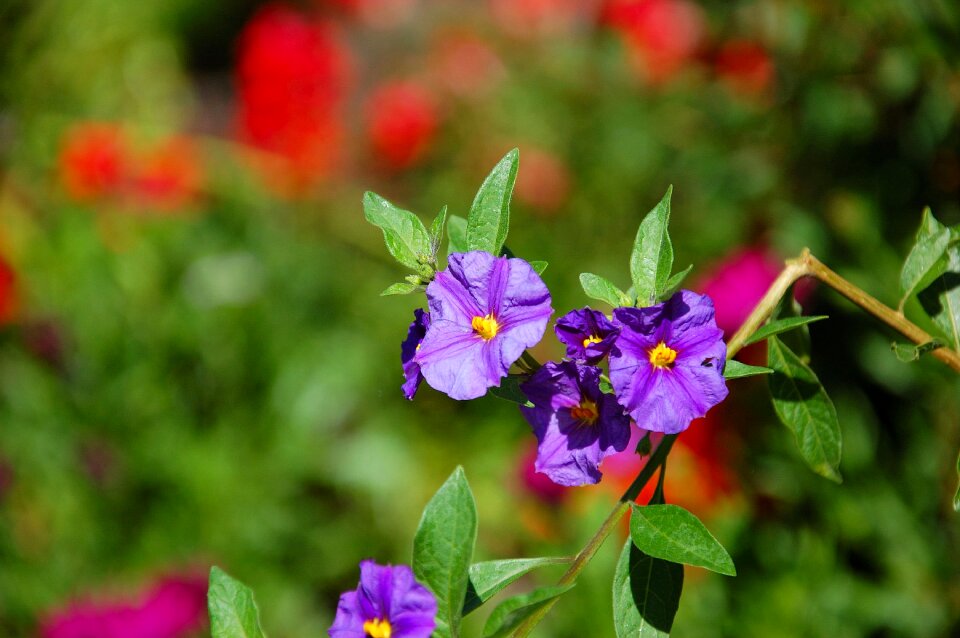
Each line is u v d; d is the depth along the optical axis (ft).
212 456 15.84
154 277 17.17
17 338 16.35
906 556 10.65
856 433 10.91
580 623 11.06
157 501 15.61
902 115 11.51
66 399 15.88
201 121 28.12
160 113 21.98
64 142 18.56
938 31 10.43
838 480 6.15
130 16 22.06
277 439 16.25
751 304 12.19
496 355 4.86
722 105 14.07
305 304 17.78
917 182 11.43
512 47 19.43
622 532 11.26
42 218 18.47
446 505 4.91
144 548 15.44
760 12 13.15
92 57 20.94
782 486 11.26
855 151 12.04
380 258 19.13
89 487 15.49
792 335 6.81
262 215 19.10
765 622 10.62
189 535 15.47
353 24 27.78
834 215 11.83
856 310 10.93
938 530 10.76
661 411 4.86
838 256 11.74
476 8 24.34
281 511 15.80
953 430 10.68
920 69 10.89
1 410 15.75
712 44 14.94
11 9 19.89
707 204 14.58
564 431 5.17
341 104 22.29
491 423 16.33
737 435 11.83
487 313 5.06
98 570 15.30
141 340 16.47
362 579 4.80
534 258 17.33
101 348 16.25
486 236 5.45
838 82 11.84
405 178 19.98
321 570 15.67
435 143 19.30
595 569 11.09
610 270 16.76
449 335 5.03
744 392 11.99
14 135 19.54
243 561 15.30
